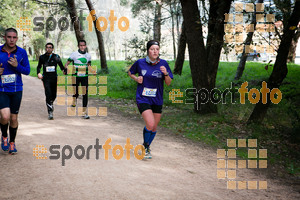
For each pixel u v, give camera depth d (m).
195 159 5.14
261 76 15.30
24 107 8.60
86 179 3.61
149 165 4.47
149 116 4.53
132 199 3.17
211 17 8.40
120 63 27.47
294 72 16.62
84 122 7.21
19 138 5.34
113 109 9.46
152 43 4.43
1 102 4.26
